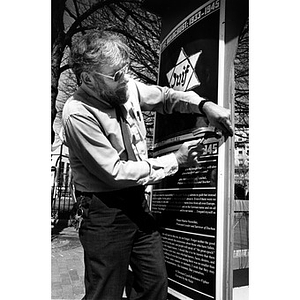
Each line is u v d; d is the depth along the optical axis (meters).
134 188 1.88
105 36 1.82
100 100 1.78
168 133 2.21
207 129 1.91
